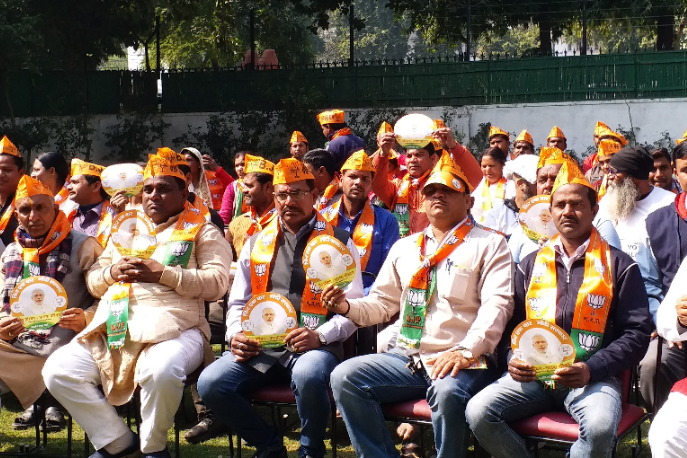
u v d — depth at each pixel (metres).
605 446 3.77
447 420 4.16
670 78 18.97
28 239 5.23
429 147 6.41
